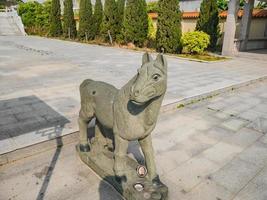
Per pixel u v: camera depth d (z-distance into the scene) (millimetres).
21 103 5703
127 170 3166
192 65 11742
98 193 3029
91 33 23031
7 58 11992
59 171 3422
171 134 4676
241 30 16984
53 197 2943
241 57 14836
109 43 20750
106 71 9453
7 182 3170
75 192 3037
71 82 7676
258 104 6656
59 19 27359
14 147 3678
